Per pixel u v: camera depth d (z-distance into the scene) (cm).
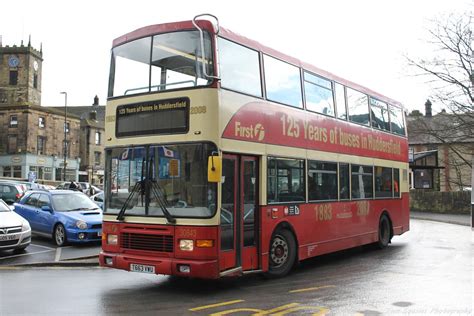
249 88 911
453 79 2612
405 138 1680
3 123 6275
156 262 808
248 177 898
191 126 814
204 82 817
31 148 6269
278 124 984
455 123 2800
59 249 1364
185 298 788
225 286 891
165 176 830
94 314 680
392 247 1522
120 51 931
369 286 888
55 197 1538
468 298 788
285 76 1033
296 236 1018
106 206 895
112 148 902
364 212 1332
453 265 1141
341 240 1201
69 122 6906
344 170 1238
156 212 826
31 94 7544
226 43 862
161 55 873
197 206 793
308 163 1079
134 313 686
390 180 1523
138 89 890
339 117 1241
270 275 949
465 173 4397
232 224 844
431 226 2447
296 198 1030
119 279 958
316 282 932
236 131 857
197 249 782
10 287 866
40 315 672
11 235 1230
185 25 855
